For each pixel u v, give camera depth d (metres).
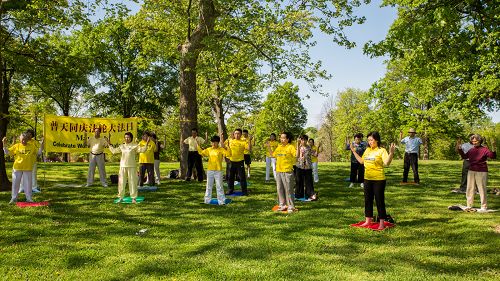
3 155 11.80
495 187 12.11
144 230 6.73
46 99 36.47
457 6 8.17
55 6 14.74
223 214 8.27
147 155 12.59
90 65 22.31
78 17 14.30
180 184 13.31
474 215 8.00
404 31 8.11
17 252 5.52
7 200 9.72
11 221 7.42
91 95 37.84
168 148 47.91
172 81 38.47
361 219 7.71
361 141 12.90
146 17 18.70
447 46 8.68
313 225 7.18
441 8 7.30
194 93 15.10
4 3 12.40
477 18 8.66
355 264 4.98
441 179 15.20
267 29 15.71
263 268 4.85
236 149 11.15
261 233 6.59
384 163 6.78
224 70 17.58
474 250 5.59
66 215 8.02
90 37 22.67
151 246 5.83
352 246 5.82
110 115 38.88
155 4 16.47
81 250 5.62
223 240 6.14
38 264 5.02
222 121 24.11
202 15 14.23
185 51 14.86
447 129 38.31
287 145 8.62
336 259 5.20
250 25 14.50
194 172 14.95
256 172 18.55
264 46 16.45
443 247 5.74
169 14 17.03
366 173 7.09
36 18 17.06
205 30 14.64
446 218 7.73
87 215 8.06
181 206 9.21
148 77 37.06
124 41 34.34
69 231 6.71
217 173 9.57
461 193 11.26
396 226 7.11
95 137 12.45
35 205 8.96
